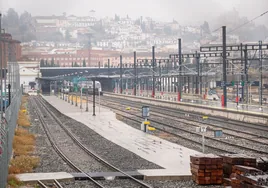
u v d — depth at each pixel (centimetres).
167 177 4353
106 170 4866
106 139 7812
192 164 4125
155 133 8706
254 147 6512
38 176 4453
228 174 3966
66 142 7669
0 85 5900
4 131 4538
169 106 17688
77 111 15150
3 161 3678
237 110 12294
